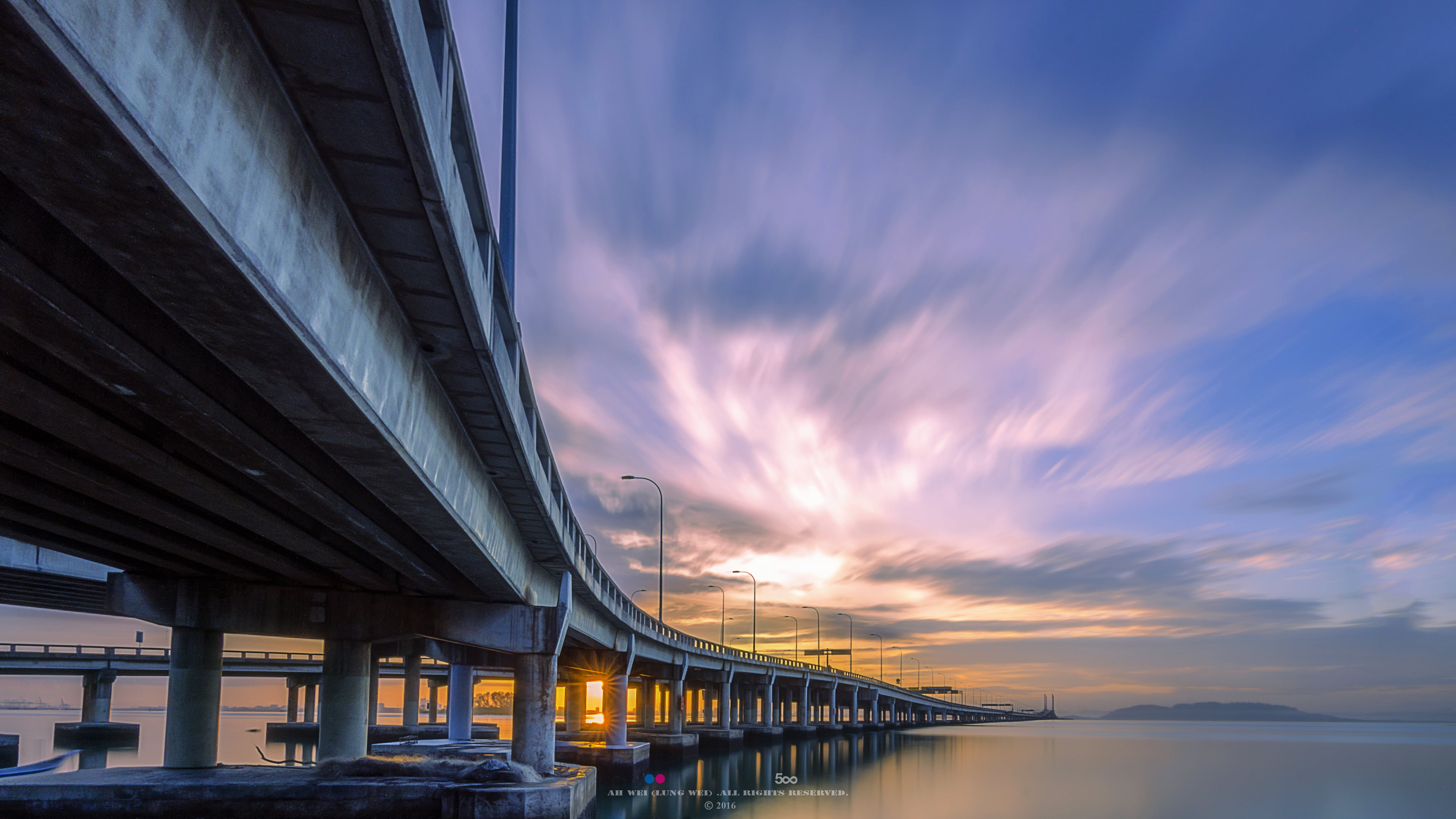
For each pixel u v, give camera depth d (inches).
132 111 263.0
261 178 362.3
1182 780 2992.1
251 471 705.0
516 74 908.6
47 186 294.8
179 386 522.6
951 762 3553.2
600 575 2062.0
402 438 644.7
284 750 3154.5
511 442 932.0
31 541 1090.1
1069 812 2001.7
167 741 1310.3
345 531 939.3
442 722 5310.0
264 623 1390.3
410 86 370.0
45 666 3282.5
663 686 5954.7
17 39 221.9
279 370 471.5
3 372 518.3
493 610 1550.2
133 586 1305.4
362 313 522.9
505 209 881.5
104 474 767.1
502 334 810.2
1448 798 2573.8
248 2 319.0
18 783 1152.2
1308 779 3262.8
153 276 362.3
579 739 3486.7
